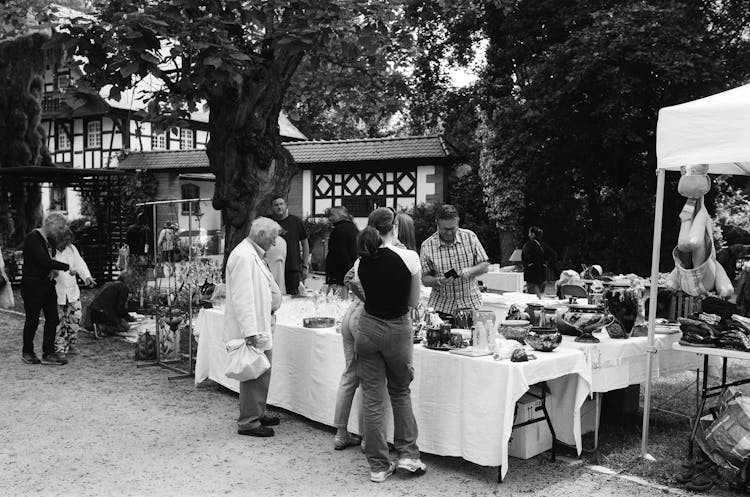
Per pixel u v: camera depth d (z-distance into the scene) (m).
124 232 21.45
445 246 5.66
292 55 8.78
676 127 4.59
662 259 17.58
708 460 4.53
